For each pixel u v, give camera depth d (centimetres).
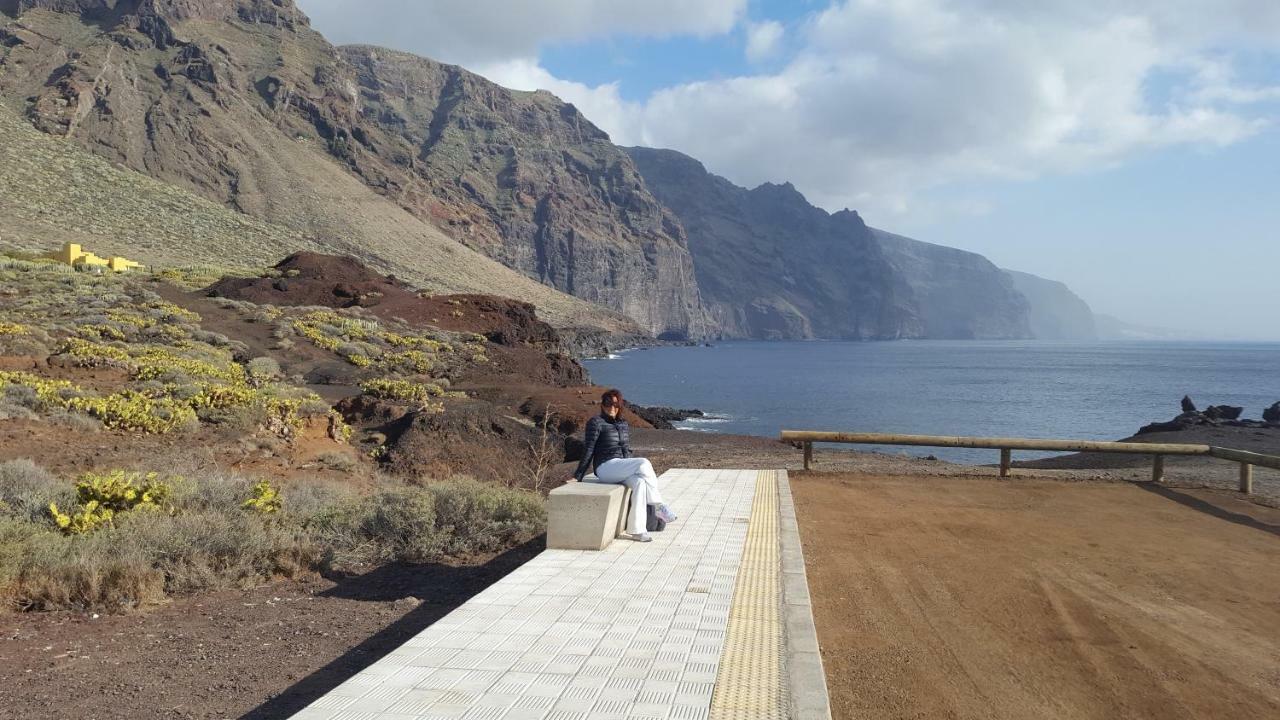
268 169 16700
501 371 4462
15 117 12825
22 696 514
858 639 582
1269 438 2323
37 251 6506
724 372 12481
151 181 12619
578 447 2227
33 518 898
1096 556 806
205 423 1838
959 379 11412
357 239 15325
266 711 496
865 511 1027
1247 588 702
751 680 443
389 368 3872
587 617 559
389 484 1636
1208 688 501
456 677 443
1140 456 1981
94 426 1644
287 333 4147
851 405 6825
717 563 722
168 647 619
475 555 943
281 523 996
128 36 18488
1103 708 474
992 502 1094
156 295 4478
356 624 684
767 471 1377
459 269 17050
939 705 476
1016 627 607
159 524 852
